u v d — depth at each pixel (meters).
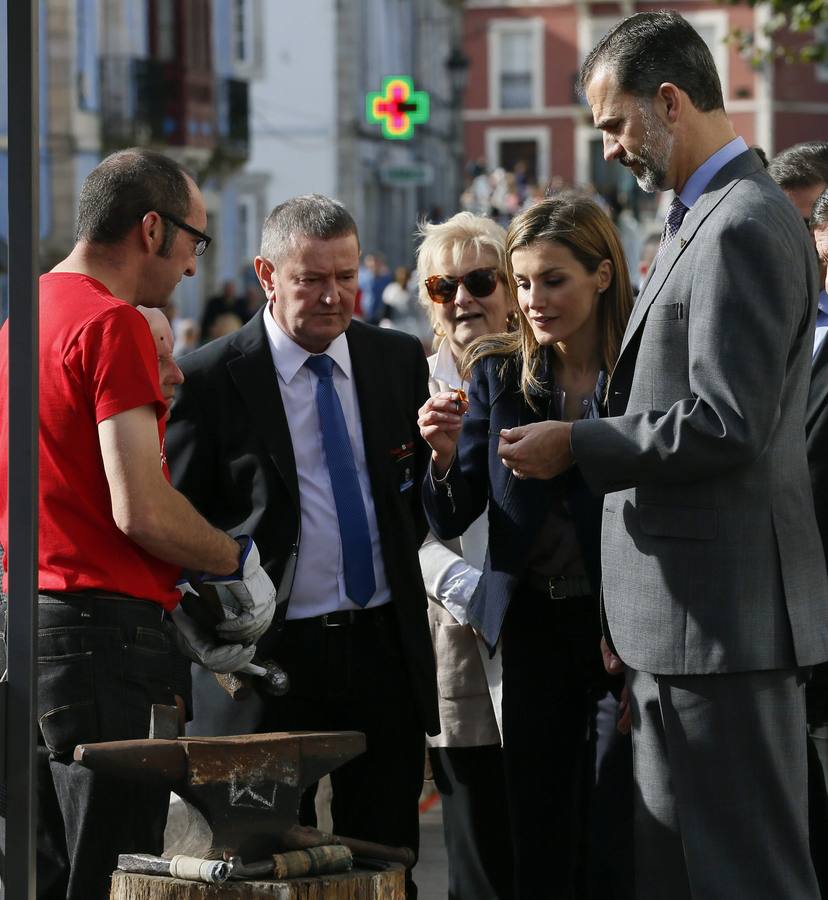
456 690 5.48
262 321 5.15
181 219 4.46
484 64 62.28
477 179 47.56
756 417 4.02
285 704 5.04
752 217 4.09
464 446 5.11
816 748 5.23
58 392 4.25
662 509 4.24
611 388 4.45
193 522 4.25
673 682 4.24
